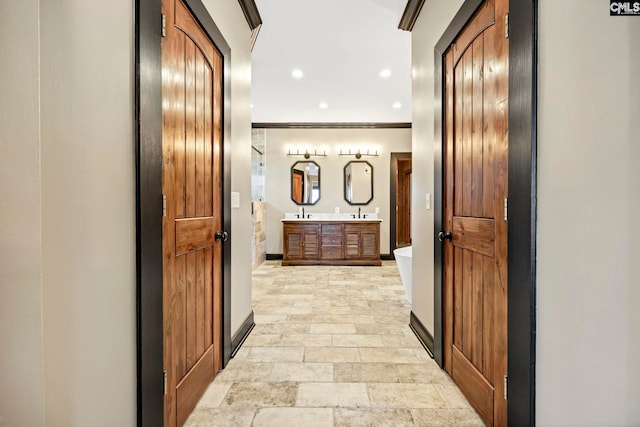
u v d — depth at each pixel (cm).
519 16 128
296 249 616
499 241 150
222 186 222
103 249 105
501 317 148
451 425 166
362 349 255
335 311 349
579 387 109
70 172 92
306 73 426
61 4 89
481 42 168
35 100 78
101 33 103
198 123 184
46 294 85
